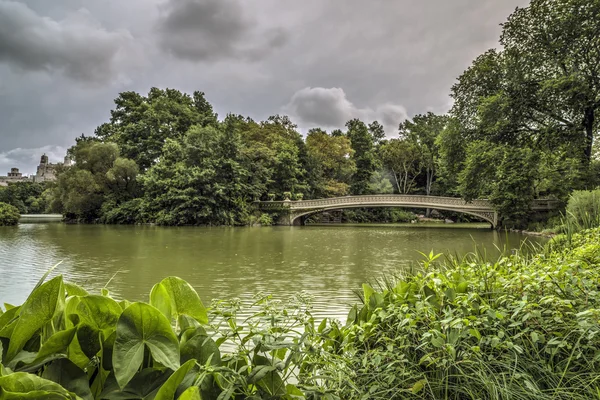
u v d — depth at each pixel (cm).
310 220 4506
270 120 4997
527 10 2070
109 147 3494
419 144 5088
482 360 165
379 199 3275
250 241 1841
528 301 189
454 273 223
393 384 163
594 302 185
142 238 1931
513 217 2475
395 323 184
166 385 84
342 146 4859
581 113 1962
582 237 405
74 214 3597
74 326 89
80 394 84
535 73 2052
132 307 92
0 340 85
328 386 150
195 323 115
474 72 2362
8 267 1038
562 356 179
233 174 3319
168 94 4481
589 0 1819
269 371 114
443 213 5103
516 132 2202
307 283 834
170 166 3362
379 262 1152
